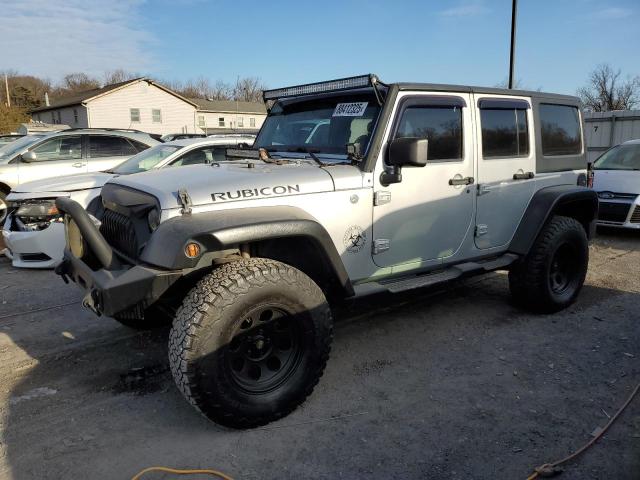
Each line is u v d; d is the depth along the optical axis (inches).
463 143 160.7
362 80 142.4
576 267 197.8
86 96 1679.4
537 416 125.7
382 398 134.6
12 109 1891.0
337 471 106.5
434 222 155.9
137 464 108.7
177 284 126.7
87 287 122.6
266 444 115.1
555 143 195.0
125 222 129.0
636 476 104.7
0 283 233.8
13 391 139.1
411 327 181.9
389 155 136.4
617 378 144.7
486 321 187.3
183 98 1753.2
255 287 112.9
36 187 257.1
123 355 160.7
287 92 168.4
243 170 134.9
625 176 341.4
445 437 117.6
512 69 648.4
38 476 104.9
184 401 133.7
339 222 135.3
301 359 123.8
